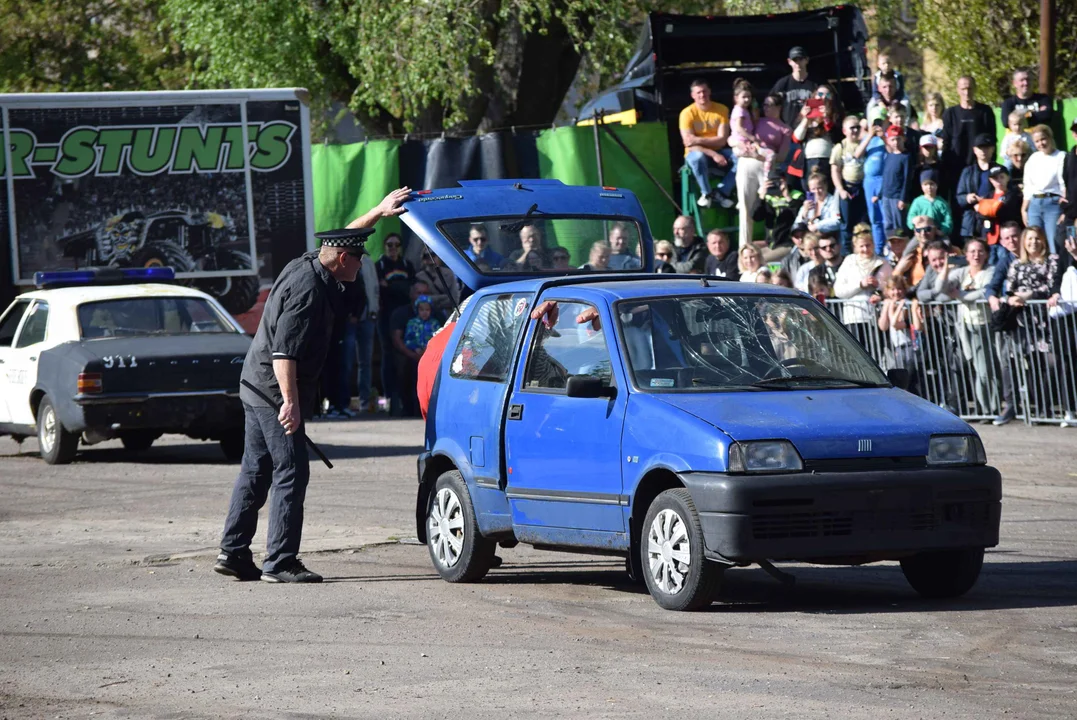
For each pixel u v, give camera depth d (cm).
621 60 10106
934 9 8875
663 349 2941
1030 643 2450
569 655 2438
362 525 4050
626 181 7569
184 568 3441
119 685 2309
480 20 9044
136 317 5722
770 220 7150
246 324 7175
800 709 2059
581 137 7506
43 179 6925
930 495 2717
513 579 3266
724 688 2188
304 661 2444
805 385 2927
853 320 6150
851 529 2683
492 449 3133
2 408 5962
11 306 6066
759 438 2675
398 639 2603
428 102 9319
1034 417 5809
